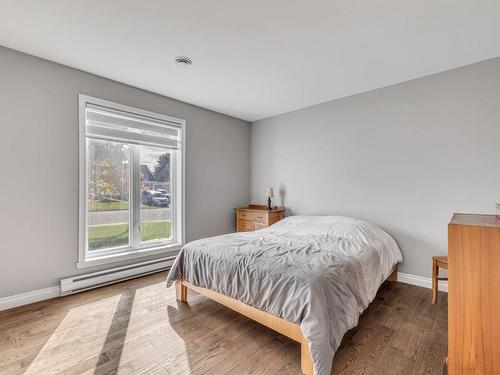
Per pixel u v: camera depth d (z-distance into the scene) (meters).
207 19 1.88
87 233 2.82
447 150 2.68
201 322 2.10
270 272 1.77
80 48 2.28
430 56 2.40
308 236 2.76
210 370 1.55
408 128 2.92
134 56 2.41
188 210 3.71
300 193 3.93
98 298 2.52
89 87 2.74
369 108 3.21
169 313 2.24
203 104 3.74
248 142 4.63
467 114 2.56
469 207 2.56
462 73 2.59
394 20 1.88
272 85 3.06
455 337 1.18
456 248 1.17
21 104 2.34
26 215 2.38
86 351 1.72
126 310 2.29
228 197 4.28
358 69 2.65
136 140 3.15
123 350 1.73
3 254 2.27
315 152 3.75
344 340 1.85
